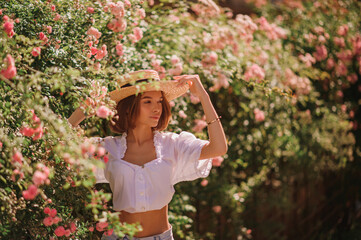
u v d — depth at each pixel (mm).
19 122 1984
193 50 3746
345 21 6402
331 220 7027
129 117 2309
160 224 2354
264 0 6176
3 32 1858
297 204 6031
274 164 5277
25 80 1807
